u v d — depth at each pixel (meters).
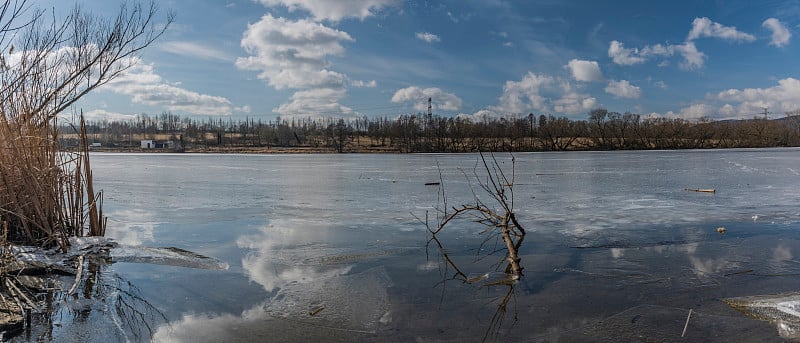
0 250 6.21
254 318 5.25
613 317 5.27
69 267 6.77
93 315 5.27
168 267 7.05
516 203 13.60
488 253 8.04
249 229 9.93
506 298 5.89
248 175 24.02
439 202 13.89
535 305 5.66
